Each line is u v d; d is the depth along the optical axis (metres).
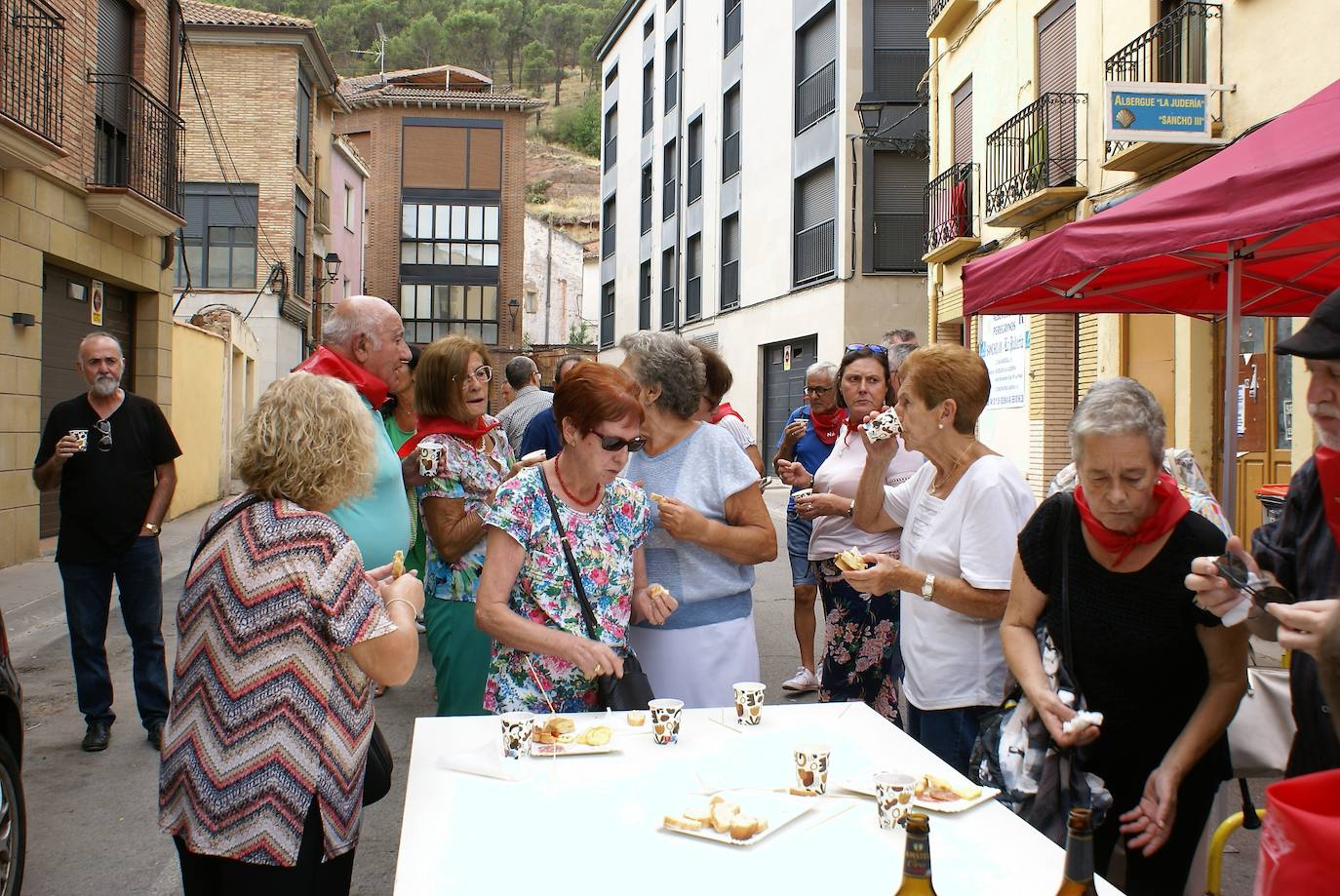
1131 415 2.30
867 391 4.51
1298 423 8.43
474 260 47.34
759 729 2.63
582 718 2.72
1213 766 2.49
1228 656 2.40
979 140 15.27
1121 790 2.56
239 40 25.17
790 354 23.48
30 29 10.23
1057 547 2.55
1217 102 9.41
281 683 2.09
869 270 20.55
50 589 9.25
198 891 2.19
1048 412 12.88
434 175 47.09
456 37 115.75
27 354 10.59
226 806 2.06
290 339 26.89
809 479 5.64
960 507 2.93
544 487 2.82
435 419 3.62
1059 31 12.87
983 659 2.91
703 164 28.62
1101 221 4.76
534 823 2.00
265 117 25.44
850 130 20.53
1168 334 10.25
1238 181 3.98
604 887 1.71
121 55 13.24
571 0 121.44
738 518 3.25
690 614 3.21
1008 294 5.66
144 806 4.37
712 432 3.29
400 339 3.53
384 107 46.69
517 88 116.25
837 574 4.21
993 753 2.56
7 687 3.25
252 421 2.22
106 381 5.05
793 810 2.03
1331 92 4.20
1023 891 1.72
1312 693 2.18
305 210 28.11
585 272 67.19
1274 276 5.53
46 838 4.03
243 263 25.38
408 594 2.32
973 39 15.41
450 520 3.51
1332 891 1.03
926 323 20.59
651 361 3.23
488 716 2.77
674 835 1.95
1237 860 3.68
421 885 1.72
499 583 2.77
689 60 29.86
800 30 22.64
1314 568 2.27
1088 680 2.52
